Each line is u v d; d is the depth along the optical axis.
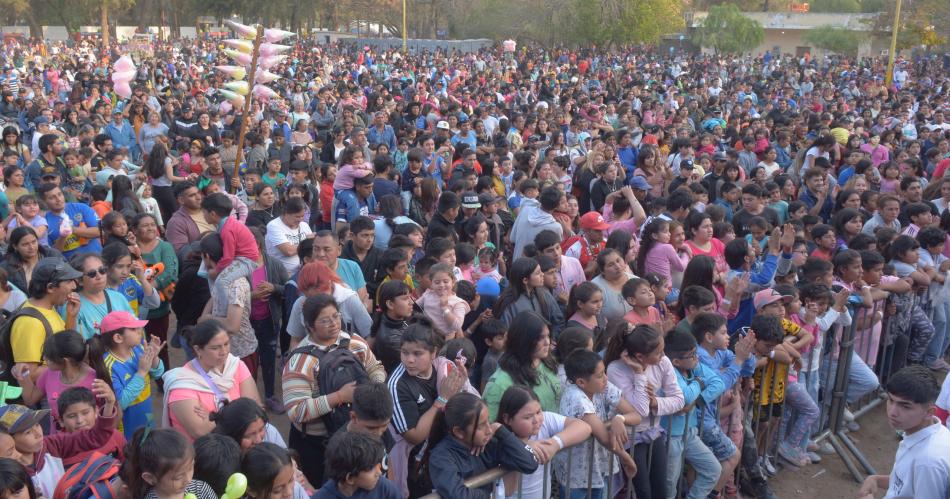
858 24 58.28
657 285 6.62
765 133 14.70
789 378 6.25
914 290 7.73
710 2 77.62
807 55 53.12
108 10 74.12
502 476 3.87
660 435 5.01
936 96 25.67
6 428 3.75
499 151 12.37
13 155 10.36
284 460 3.61
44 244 7.61
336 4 74.12
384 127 14.38
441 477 3.67
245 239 6.30
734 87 30.58
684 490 5.54
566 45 55.12
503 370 4.67
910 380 4.01
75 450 4.24
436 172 11.95
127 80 13.50
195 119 15.79
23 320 5.01
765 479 5.89
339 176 8.90
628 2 49.91
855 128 16.31
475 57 45.94
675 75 40.91
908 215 9.17
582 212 11.67
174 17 80.81
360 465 3.43
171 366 8.05
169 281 7.06
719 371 5.51
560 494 4.78
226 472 3.57
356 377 4.74
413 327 4.44
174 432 3.45
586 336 4.89
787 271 7.39
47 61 49.03
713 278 6.81
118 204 8.73
